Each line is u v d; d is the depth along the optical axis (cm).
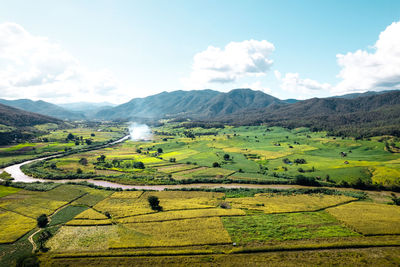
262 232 7075
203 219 7975
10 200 9850
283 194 10888
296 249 6181
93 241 6650
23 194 10638
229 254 6034
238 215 8344
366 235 6844
